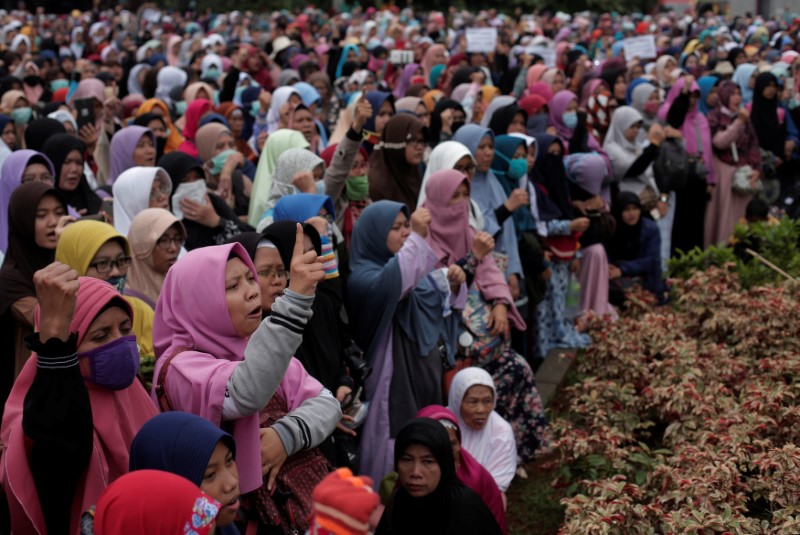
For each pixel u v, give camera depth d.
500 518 3.90
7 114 7.89
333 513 1.71
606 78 10.22
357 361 4.13
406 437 3.28
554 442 4.79
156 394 2.85
